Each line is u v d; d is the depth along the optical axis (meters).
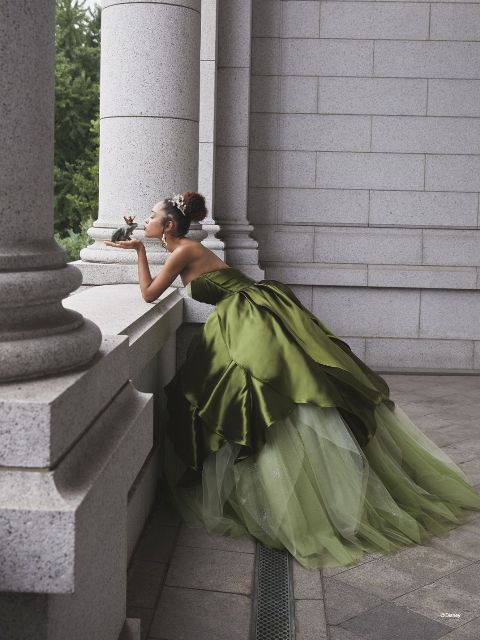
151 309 4.16
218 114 8.59
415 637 3.01
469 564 3.72
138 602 3.27
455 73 8.88
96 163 32.47
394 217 9.02
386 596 3.36
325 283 8.97
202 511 4.14
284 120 8.99
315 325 4.41
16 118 1.85
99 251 5.62
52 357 1.92
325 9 8.88
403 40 8.89
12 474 1.71
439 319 9.02
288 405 3.89
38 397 1.73
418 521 4.17
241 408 3.94
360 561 3.72
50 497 1.68
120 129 5.55
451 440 5.96
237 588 3.41
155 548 3.86
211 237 7.68
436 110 8.92
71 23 35.03
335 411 4.00
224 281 4.43
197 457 4.10
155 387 4.57
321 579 3.52
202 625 3.08
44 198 1.98
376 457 4.30
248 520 3.98
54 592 1.67
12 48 1.82
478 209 8.97
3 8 1.79
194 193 4.56
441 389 7.93
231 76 8.57
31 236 1.94
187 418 4.17
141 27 5.48
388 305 9.02
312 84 8.95
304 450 3.92
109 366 2.26
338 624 3.11
